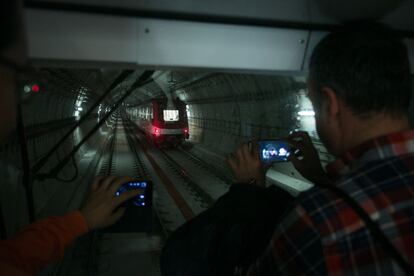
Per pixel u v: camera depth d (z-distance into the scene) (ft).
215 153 63.77
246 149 6.64
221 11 5.98
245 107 50.90
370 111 3.59
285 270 3.51
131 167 50.98
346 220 3.23
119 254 20.40
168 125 72.64
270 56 6.68
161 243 22.08
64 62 5.88
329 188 3.48
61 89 34.91
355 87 3.52
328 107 3.88
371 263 3.13
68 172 37.35
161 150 71.46
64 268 17.54
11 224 15.79
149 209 6.54
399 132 3.54
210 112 72.74
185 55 6.15
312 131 31.14
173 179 42.96
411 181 3.34
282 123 37.93
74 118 50.57
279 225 3.71
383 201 3.26
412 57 7.20
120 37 5.69
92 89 60.95
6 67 2.55
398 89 3.55
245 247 5.44
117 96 128.36
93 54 5.63
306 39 6.74
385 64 3.47
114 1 5.41
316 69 3.92
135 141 87.81
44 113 29.76
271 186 6.32
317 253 3.25
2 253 3.58
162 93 97.35
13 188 17.46
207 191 36.70
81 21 5.43
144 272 18.37
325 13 6.33
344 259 3.19
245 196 5.87
